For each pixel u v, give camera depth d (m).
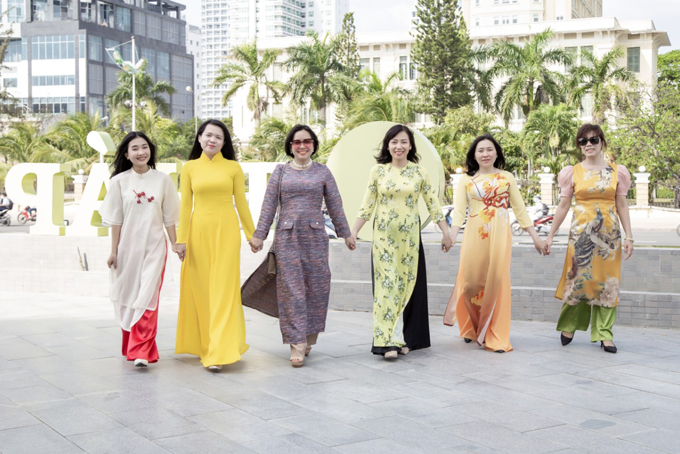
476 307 5.90
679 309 6.54
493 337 5.69
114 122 41.06
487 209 5.73
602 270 5.62
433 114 38.88
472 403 4.20
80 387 4.57
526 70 34.28
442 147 31.59
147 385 4.62
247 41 37.81
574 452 3.36
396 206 5.50
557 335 6.32
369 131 7.73
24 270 9.17
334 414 3.97
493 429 3.70
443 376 4.87
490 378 4.81
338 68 36.16
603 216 5.62
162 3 98.56
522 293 7.09
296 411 4.03
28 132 41.41
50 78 83.06
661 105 24.39
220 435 3.60
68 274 8.90
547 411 4.03
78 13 83.94
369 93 30.91
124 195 5.19
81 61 82.12
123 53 87.69
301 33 180.12
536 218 19.02
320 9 178.62
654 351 5.64
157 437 3.57
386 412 4.01
